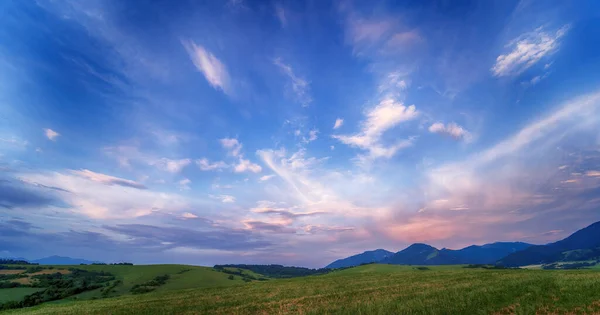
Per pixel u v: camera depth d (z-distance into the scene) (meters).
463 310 25.19
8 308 84.88
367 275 81.19
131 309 45.91
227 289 70.25
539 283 35.00
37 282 119.19
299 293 49.81
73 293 106.19
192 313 37.59
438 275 65.19
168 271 142.50
